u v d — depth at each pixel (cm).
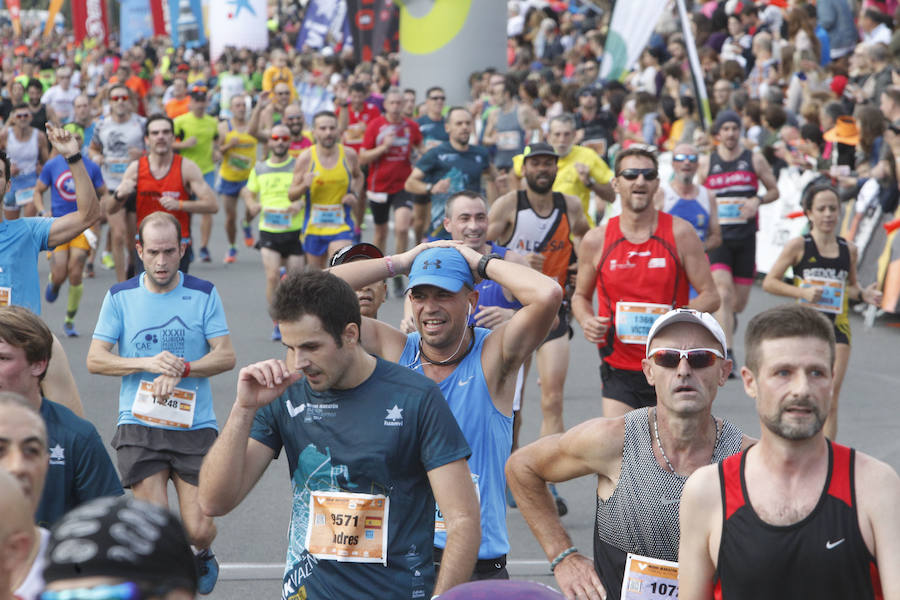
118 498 624
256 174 4338
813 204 2867
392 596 1220
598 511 1342
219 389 3447
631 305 2311
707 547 1052
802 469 1014
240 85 8931
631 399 2331
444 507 1214
